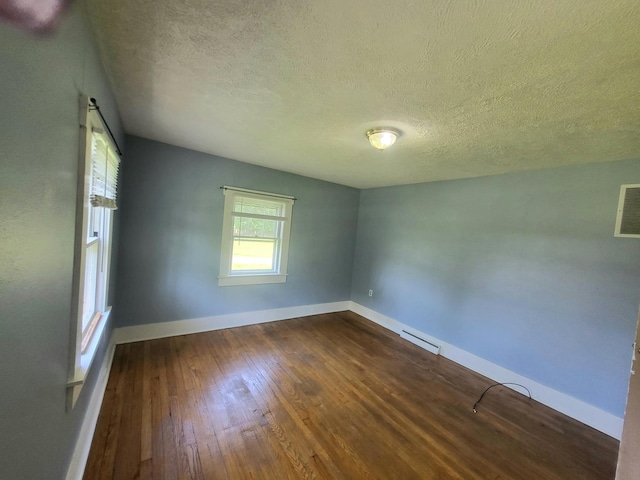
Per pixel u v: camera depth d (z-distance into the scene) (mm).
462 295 3422
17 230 669
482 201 3268
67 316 1148
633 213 2236
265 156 3311
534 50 1115
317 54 1274
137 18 1143
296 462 1742
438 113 1760
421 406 2455
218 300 3725
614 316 2305
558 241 2641
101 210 2086
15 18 611
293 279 4434
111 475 1546
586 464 1935
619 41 1016
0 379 626
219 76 1551
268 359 3053
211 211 3553
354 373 2922
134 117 2316
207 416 2082
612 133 1831
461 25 1019
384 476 1697
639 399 886
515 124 1823
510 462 1906
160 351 3004
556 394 2582
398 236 4320
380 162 3094
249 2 1001
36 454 862
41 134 778
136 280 3139
